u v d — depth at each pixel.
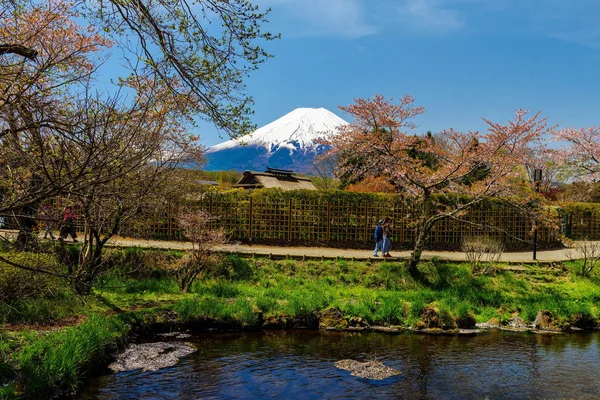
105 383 8.48
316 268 18.97
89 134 5.90
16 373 7.32
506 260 21.73
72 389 7.91
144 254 17.25
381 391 8.59
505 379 9.35
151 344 11.00
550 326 14.11
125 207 10.79
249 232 23.38
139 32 8.34
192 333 12.33
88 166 6.62
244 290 16.00
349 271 19.03
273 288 16.50
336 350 11.16
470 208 26.05
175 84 9.54
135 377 8.87
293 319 13.45
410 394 8.48
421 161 19.91
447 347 11.66
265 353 10.79
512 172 18.80
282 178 39.44
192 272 16.50
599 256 21.00
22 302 10.45
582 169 33.69
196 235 16.16
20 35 8.23
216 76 8.80
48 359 7.84
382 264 19.34
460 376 9.49
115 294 13.99
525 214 20.16
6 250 11.23
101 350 9.36
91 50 10.05
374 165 20.48
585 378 9.49
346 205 24.81
